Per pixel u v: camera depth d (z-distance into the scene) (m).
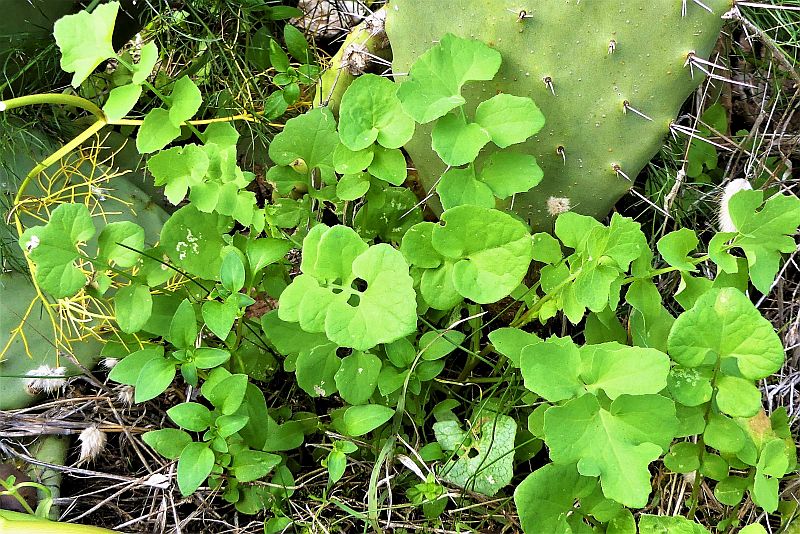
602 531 0.78
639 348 0.75
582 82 0.85
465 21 0.85
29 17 0.91
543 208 0.91
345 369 0.82
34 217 0.92
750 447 0.79
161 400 0.93
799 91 0.98
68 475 0.91
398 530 0.87
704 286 0.84
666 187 0.99
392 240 0.93
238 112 1.03
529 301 0.88
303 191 0.96
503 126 0.83
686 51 0.84
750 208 0.81
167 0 1.01
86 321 0.89
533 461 0.92
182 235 0.84
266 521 0.86
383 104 0.84
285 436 0.86
